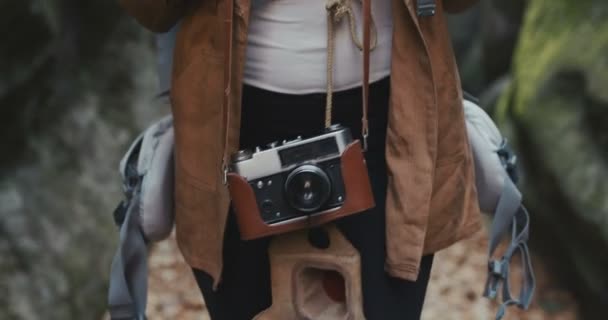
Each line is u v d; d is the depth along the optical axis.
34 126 4.45
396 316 2.17
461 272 5.18
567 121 4.62
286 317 2.08
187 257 2.22
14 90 4.14
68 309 4.14
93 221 4.64
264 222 2.00
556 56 4.83
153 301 4.84
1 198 4.10
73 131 4.80
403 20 2.03
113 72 5.52
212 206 2.13
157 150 2.37
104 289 4.55
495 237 2.38
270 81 2.06
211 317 2.29
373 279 2.13
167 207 2.35
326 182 1.95
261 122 2.10
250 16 2.04
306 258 2.06
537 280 4.91
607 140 4.41
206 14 2.08
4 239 3.99
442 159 2.12
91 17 5.27
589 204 4.36
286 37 2.03
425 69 2.05
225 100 2.04
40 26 4.16
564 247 4.74
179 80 2.15
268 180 1.98
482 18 6.73
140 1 2.12
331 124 2.08
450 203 2.14
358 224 2.12
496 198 2.40
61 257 4.23
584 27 4.82
